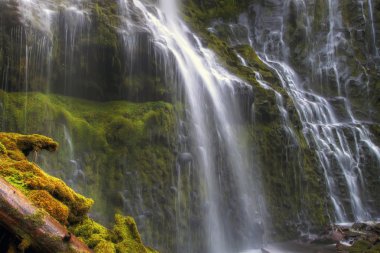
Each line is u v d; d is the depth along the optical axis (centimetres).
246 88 1093
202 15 1638
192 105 970
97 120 812
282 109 1181
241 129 1062
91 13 870
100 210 743
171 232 822
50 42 799
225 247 932
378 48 1827
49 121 743
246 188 1015
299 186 1154
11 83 739
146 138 831
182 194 864
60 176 719
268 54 1736
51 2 839
